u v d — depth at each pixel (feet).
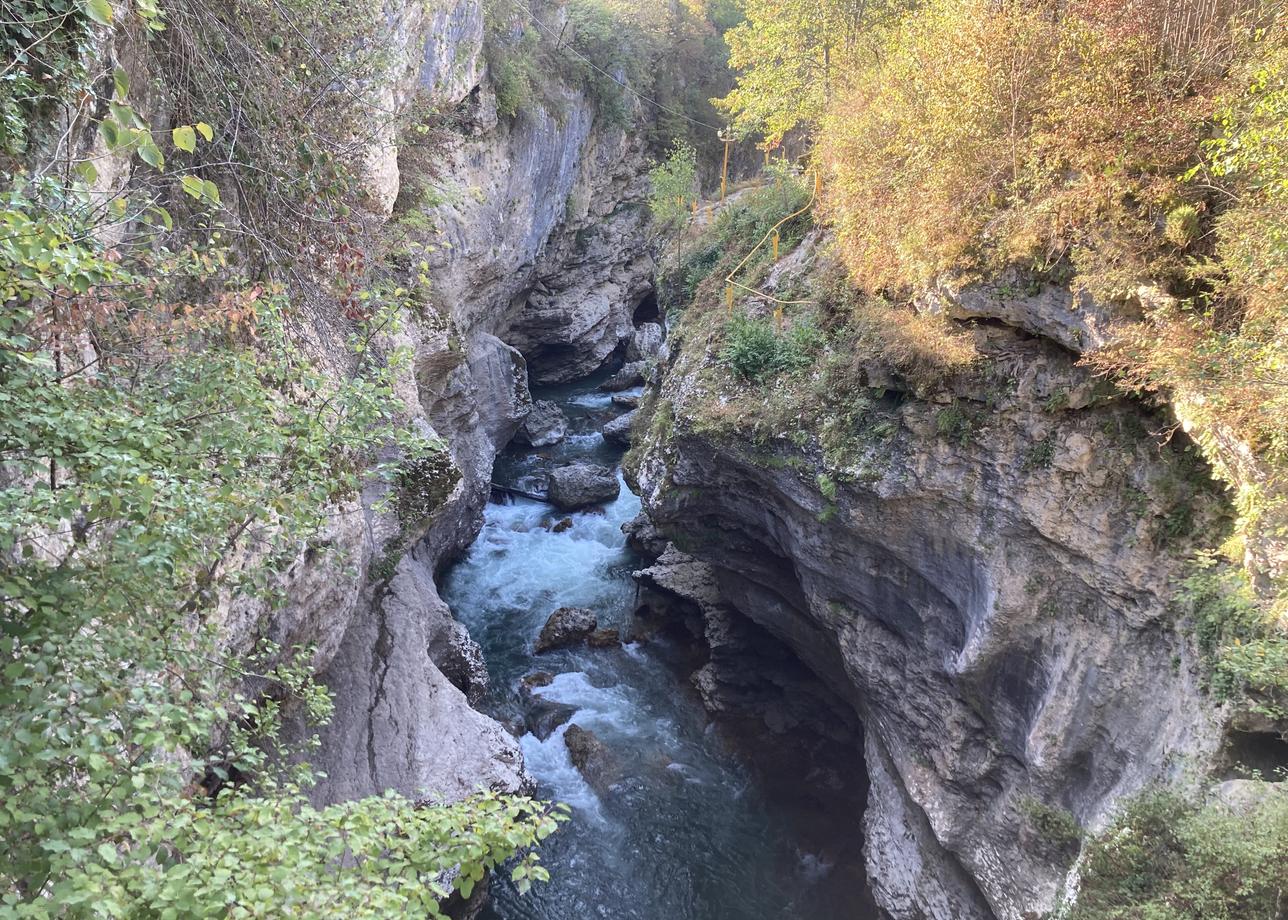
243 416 15.89
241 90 24.23
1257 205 23.45
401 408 20.59
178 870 10.34
